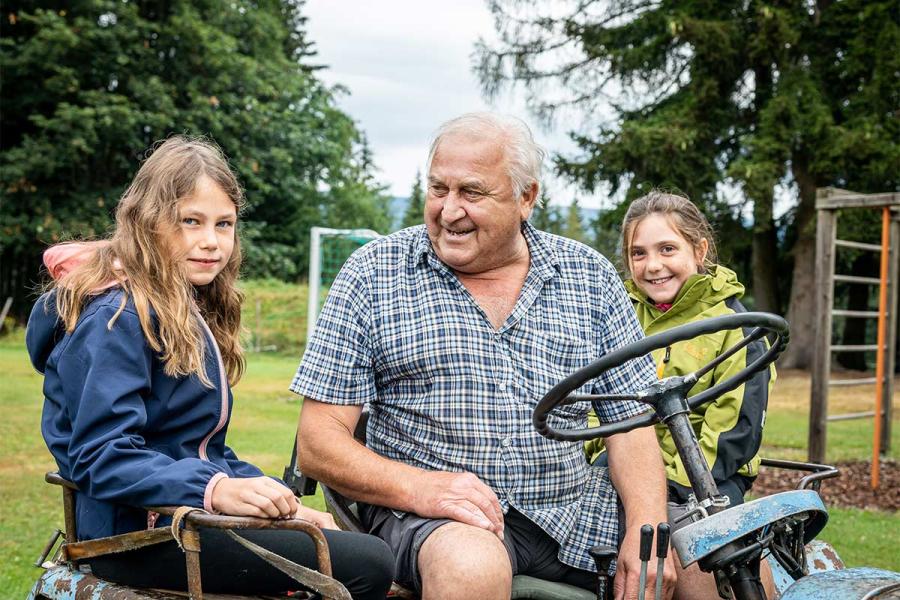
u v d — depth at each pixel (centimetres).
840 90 1664
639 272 310
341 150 2800
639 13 1762
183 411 205
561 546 228
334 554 196
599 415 244
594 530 232
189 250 215
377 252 236
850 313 747
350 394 229
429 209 229
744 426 273
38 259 2214
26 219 2103
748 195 1524
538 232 243
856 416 752
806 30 1652
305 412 230
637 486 229
